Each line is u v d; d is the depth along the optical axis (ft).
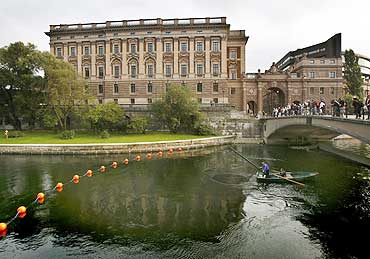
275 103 286.66
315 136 175.32
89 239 50.19
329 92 238.48
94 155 135.44
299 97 237.86
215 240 49.60
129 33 239.30
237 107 240.32
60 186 78.84
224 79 234.17
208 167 107.86
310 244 48.01
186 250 46.39
